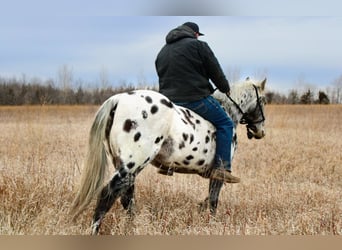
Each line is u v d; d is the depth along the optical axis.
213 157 6.88
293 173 11.10
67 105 40.91
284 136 18.70
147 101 5.84
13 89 49.78
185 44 6.71
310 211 7.35
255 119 8.28
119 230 5.98
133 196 6.48
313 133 19.61
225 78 6.93
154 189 7.93
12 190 6.62
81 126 21.41
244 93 7.89
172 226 6.39
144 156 5.78
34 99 43.19
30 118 16.73
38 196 6.55
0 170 7.93
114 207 6.76
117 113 5.76
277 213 7.26
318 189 9.28
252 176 10.71
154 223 6.17
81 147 13.55
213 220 6.68
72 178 7.61
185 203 7.57
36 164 8.36
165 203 7.25
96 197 5.69
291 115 33.56
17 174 7.48
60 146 13.55
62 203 6.57
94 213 5.69
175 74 6.72
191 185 8.59
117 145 5.73
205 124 6.70
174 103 6.71
